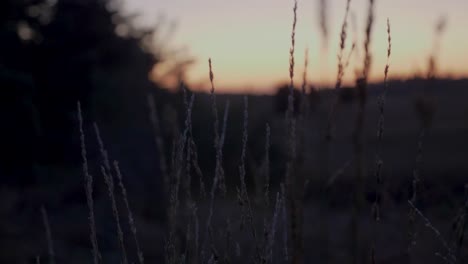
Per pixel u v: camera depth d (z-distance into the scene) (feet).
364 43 5.41
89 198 5.39
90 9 52.85
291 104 5.22
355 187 5.65
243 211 5.06
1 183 42.52
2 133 45.52
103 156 5.33
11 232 27.73
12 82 45.32
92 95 47.52
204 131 32.68
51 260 6.67
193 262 5.15
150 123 42.78
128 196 35.47
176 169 5.34
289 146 5.23
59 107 49.11
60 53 51.29
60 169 44.98
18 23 51.21
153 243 23.45
